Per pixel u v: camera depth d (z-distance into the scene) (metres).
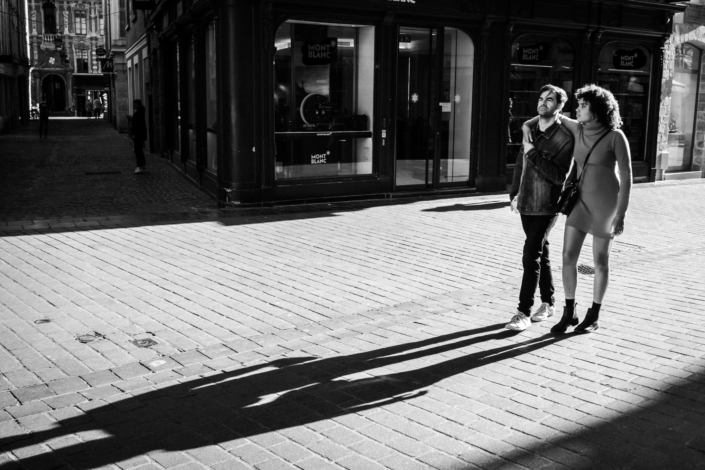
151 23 21.61
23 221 10.52
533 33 14.76
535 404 4.46
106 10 48.97
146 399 4.50
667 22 16.61
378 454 3.81
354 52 12.85
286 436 4.02
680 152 18.42
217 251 8.85
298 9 12.13
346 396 4.58
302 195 12.60
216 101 12.72
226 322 6.11
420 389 4.70
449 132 14.08
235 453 3.81
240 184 12.05
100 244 9.10
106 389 4.64
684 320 6.25
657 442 3.96
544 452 3.84
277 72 12.24
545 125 5.79
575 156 5.71
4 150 23.98
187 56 16.20
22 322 6.00
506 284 7.51
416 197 13.66
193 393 4.60
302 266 8.16
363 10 12.65
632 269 8.28
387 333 5.85
